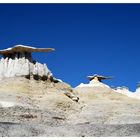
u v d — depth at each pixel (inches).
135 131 1957.4
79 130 2005.4
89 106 2871.6
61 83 3181.6
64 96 2898.6
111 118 2586.1
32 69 2970.0
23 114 2316.7
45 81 2992.1
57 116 2500.0
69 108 2733.8
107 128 2025.1
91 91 3597.4
